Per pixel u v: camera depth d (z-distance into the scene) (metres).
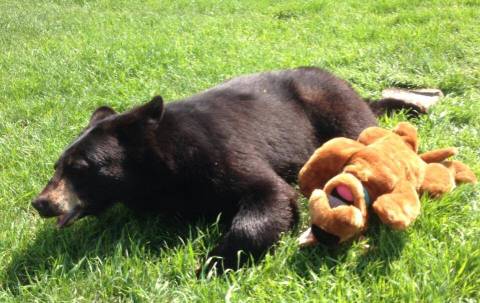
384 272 3.64
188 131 4.38
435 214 4.14
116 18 12.84
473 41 8.37
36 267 4.11
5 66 9.41
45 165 5.59
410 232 3.97
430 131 5.77
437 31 8.96
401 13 10.46
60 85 8.08
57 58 9.39
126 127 4.25
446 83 7.01
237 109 4.75
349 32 9.69
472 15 9.86
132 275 3.83
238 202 4.27
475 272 3.54
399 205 3.73
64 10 14.56
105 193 4.21
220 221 4.45
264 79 5.32
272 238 4.02
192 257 3.94
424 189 4.27
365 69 7.78
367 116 5.45
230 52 8.80
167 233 4.41
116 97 7.29
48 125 6.63
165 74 8.01
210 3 13.80
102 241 4.37
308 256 3.87
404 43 8.41
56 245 4.34
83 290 3.78
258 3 13.41
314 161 4.23
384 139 4.27
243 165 4.30
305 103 5.22
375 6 11.60
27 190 5.23
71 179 4.11
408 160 4.13
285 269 3.79
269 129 4.79
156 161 4.27
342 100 5.29
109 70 8.45
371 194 3.87
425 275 3.48
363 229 3.90
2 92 8.09
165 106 4.68
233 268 3.91
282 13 12.03
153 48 9.13
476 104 6.33
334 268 3.74
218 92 4.96
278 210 4.12
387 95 6.78
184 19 12.08
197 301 3.55
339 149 4.16
